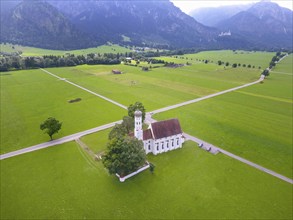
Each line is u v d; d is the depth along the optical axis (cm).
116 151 7694
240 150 9662
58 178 7800
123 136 8788
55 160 8819
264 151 9625
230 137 10794
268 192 7200
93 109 14312
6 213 6391
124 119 9925
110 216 6319
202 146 9838
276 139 10694
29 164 8569
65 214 6375
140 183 7581
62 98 16575
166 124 9362
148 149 9244
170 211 6469
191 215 6334
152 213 6412
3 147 9794
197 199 6900
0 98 16462
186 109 14350
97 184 7531
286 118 13250
